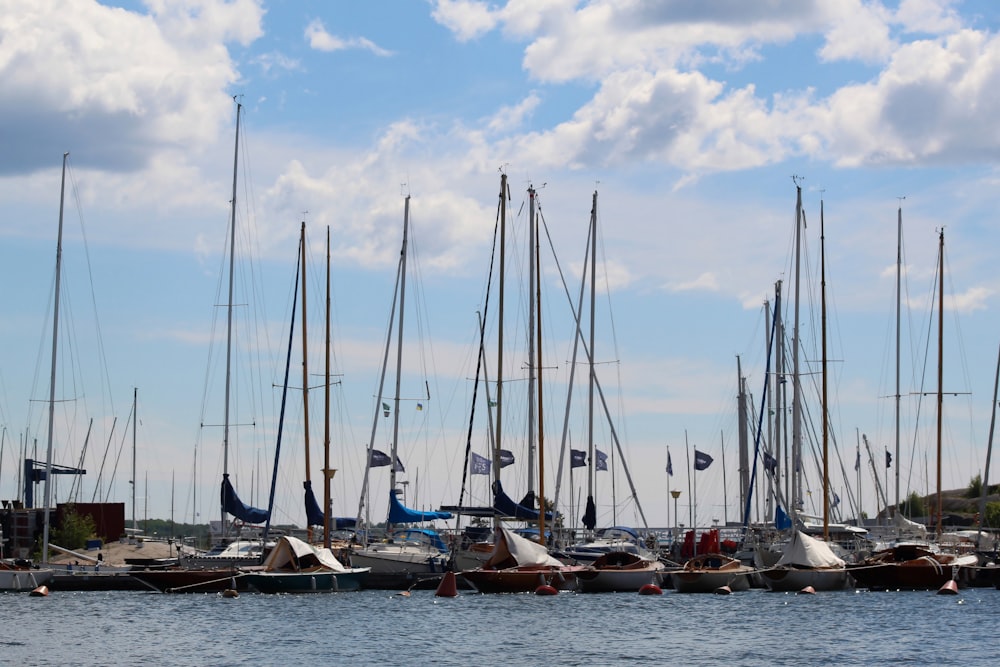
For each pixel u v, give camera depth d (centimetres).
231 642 5338
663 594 7262
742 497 10550
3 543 9344
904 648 5112
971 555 7881
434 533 8262
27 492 9806
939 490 8944
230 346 8631
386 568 7669
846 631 5628
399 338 8731
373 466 8531
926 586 7425
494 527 7906
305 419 8250
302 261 8406
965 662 4772
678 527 9212
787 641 5319
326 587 7356
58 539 9575
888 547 8238
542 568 7281
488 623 5938
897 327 9475
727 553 9369
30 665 4766
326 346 8181
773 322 10162
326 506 7875
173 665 4759
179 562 7819
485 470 8369
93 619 6172
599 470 9475
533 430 8225
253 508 8238
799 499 9231
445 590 7144
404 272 8800
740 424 10725
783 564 7575
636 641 5334
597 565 7512
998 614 6241
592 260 8969
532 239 8419
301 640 5391
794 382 9069
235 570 7375
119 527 10312
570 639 5400
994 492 14325
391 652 5047
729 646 5178
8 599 7219
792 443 9219
